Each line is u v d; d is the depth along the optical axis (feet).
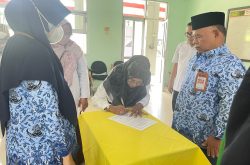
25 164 2.77
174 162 3.57
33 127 2.70
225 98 4.05
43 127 2.74
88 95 7.25
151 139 3.99
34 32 2.75
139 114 5.30
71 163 3.14
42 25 2.85
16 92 2.65
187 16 18.86
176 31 19.35
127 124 4.68
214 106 4.37
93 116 5.14
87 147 4.56
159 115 12.53
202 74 4.45
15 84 2.57
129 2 19.10
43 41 2.82
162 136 4.13
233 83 3.98
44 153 2.80
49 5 2.85
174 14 18.93
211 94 4.33
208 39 4.37
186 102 4.78
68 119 3.16
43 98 2.67
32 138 2.73
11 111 2.71
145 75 5.52
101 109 5.72
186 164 3.70
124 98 5.58
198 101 4.50
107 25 17.67
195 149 3.71
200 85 4.45
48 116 2.72
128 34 20.12
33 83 2.63
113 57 18.47
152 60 22.48
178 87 8.88
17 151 2.76
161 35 21.29
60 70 3.13
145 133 4.25
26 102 2.66
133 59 5.63
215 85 4.27
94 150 4.06
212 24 4.29
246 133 1.36
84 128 4.90
